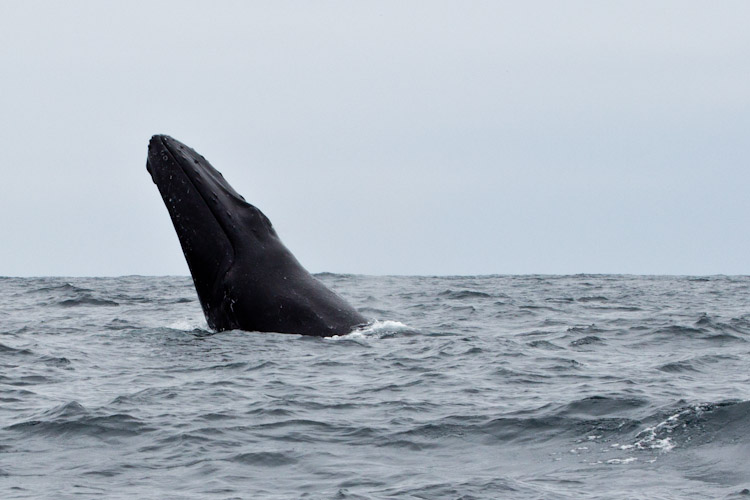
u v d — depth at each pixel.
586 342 93.50
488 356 82.25
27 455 51.91
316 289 92.00
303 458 51.06
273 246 90.62
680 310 136.62
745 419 53.69
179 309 134.00
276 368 75.50
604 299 161.25
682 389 66.56
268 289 88.56
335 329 89.19
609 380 70.88
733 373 75.31
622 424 56.00
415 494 44.41
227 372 74.12
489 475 47.81
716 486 44.41
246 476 47.97
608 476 46.97
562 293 178.12
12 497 44.47
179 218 88.00
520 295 169.12
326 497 44.03
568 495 43.81
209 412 60.31
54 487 46.06
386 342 88.25
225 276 87.81
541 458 51.03
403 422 58.25
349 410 61.53
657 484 45.16
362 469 49.12
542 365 78.06
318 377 72.25
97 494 44.94
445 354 82.88
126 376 73.56
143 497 44.38
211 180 89.12
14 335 98.50
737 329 104.62
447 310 131.12
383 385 69.31
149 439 54.66
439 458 51.41
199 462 50.34
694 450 50.47
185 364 77.81
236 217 89.19
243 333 88.31
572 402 61.44
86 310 134.00
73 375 74.38
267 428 56.84
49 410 61.16
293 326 88.38
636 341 95.44
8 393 67.69
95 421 57.84
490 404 62.78
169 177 87.88
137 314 125.62
